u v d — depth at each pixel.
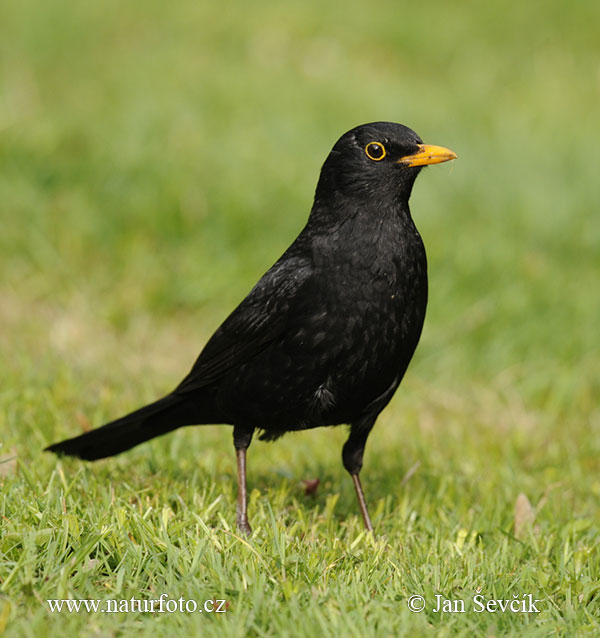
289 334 6.98
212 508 7.07
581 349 12.70
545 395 12.10
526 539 7.43
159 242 14.09
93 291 13.05
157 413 7.82
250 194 14.70
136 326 12.65
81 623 5.33
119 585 5.67
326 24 23.70
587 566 6.88
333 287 6.89
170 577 5.82
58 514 6.36
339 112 18.44
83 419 9.10
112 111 16.75
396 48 23.16
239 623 5.35
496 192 16.02
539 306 13.23
